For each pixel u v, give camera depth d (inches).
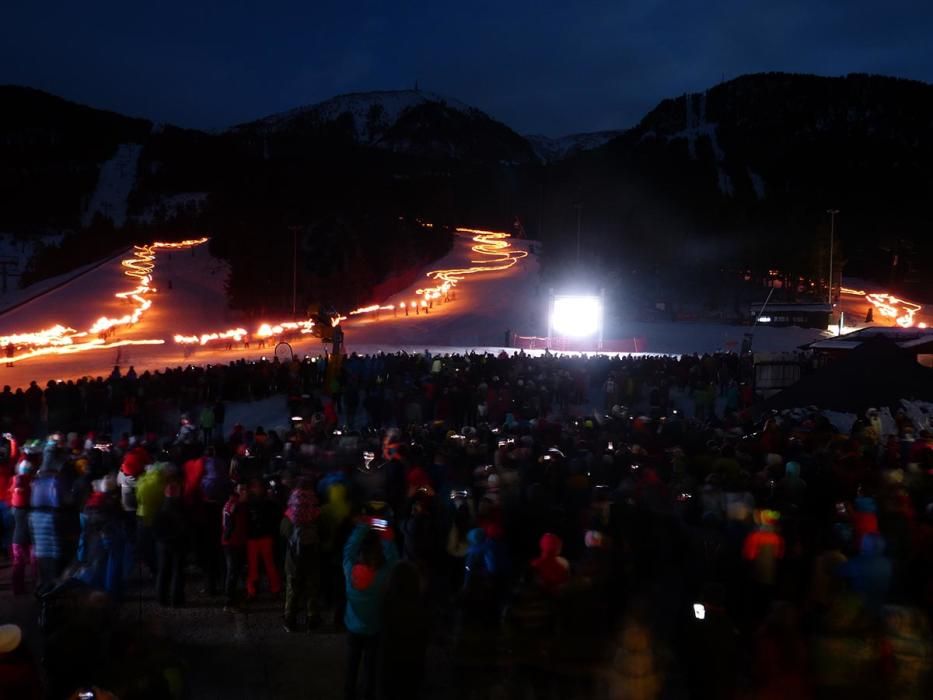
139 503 470.6
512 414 837.8
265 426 1106.7
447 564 408.8
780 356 1350.9
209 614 438.6
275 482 493.0
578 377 1232.8
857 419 747.4
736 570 358.6
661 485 427.2
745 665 312.7
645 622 299.7
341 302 3031.5
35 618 416.2
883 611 261.7
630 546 358.6
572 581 292.4
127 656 245.9
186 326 2716.5
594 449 562.6
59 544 430.0
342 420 1141.7
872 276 4453.7
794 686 248.7
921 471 456.1
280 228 3432.6
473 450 551.5
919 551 349.7
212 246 3799.2
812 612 305.9
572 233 3690.9
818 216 4350.4
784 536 352.5
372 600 304.2
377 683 306.3
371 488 475.5
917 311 3255.4
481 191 5329.7
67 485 441.4
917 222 5349.4
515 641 289.1
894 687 249.8
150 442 634.8
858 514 365.1
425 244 3804.1
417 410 1005.2
